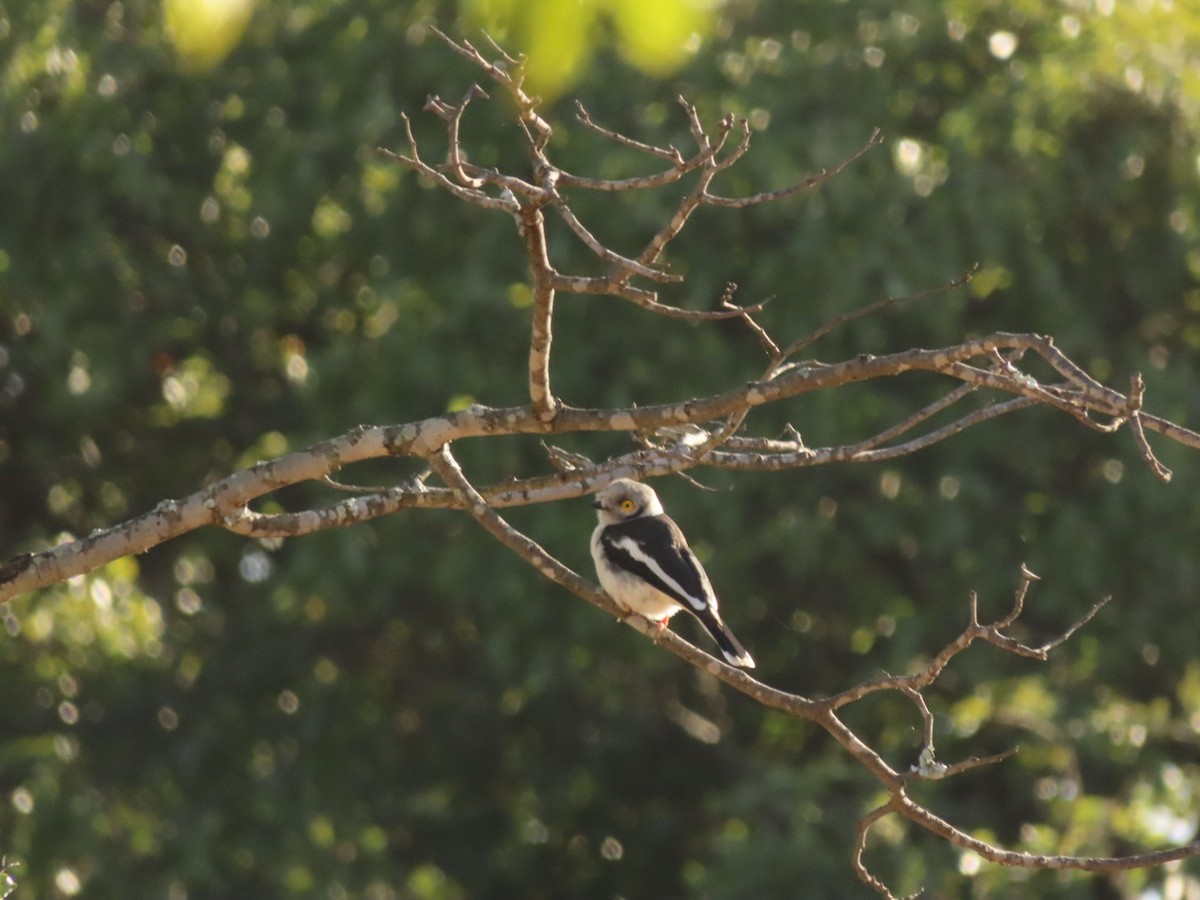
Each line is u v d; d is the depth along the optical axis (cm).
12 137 1498
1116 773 1462
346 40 1507
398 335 1481
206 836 1525
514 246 1452
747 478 1466
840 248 1385
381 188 1562
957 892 1367
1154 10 1469
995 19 1463
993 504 1484
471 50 570
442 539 1532
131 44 1570
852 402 1430
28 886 1398
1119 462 1458
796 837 1388
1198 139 1462
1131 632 1454
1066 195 1466
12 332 1666
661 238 586
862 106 1415
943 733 1428
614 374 1452
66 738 1584
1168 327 1561
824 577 1593
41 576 666
